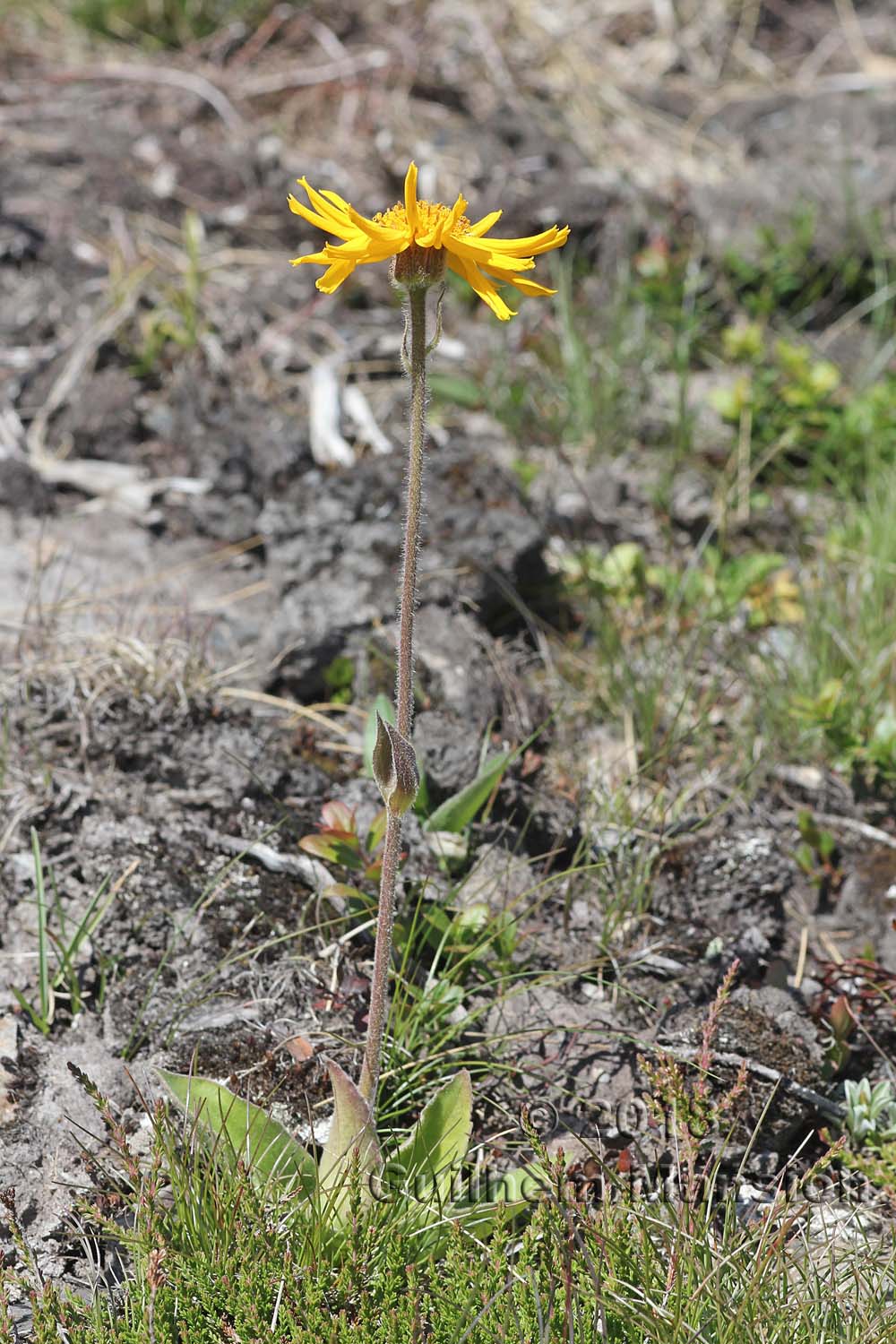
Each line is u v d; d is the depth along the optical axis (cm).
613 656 123
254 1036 103
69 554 129
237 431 140
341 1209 96
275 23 214
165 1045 103
